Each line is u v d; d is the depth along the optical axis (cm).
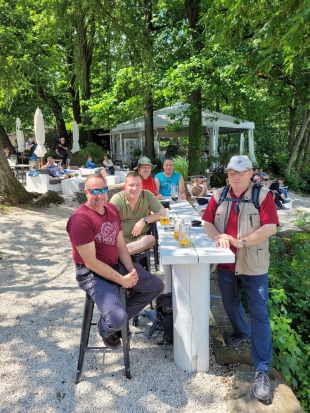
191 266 242
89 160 1412
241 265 245
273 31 393
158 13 1513
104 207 256
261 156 2495
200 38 1208
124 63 849
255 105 1525
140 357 284
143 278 269
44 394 242
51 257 539
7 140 2036
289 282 411
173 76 1177
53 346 301
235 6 427
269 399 229
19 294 406
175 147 1802
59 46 1415
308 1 293
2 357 283
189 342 256
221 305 358
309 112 1981
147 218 358
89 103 1830
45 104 1889
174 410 226
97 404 232
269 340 243
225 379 255
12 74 887
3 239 596
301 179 2364
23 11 1348
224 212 254
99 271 236
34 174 1106
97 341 310
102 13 739
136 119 1742
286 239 514
